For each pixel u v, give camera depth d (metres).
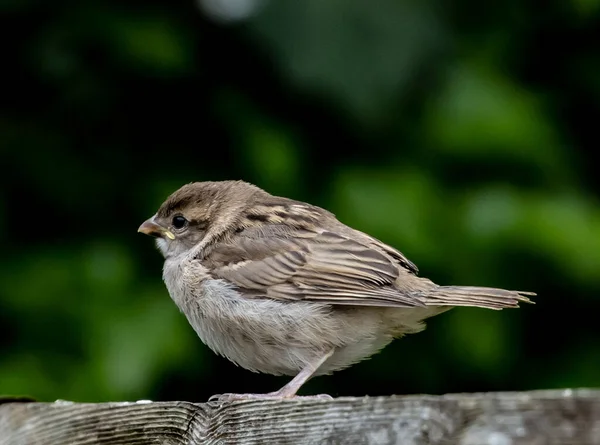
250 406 5.85
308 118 12.31
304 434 5.52
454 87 11.94
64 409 6.71
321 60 11.61
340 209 11.48
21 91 12.13
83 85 12.08
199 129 12.43
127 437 6.45
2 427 6.98
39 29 11.98
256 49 12.11
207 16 12.12
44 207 11.95
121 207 12.03
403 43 11.72
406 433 5.04
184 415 6.25
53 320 11.12
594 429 4.52
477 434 4.73
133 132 12.37
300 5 11.68
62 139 12.11
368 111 11.67
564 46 13.02
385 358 11.99
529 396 4.67
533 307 11.95
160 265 11.55
